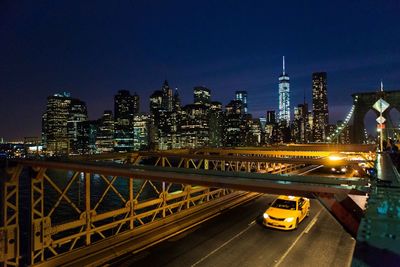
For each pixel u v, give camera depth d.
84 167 13.08
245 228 15.93
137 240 13.50
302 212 17.16
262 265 11.24
